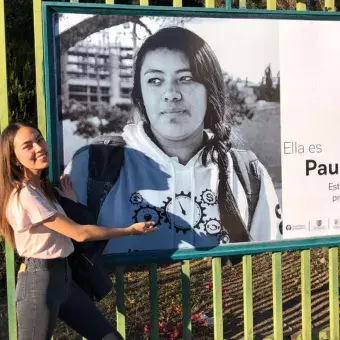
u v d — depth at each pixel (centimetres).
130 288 614
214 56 396
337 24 412
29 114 594
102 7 374
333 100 415
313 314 538
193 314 502
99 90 379
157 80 388
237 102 401
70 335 484
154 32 386
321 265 697
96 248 351
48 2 365
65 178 364
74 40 373
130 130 386
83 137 378
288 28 406
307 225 415
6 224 311
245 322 415
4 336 506
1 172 306
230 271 681
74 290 341
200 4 788
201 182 397
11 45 622
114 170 384
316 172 415
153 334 398
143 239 389
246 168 404
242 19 399
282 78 407
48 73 367
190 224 396
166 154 391
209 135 398
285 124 409
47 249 312
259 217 407
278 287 419
